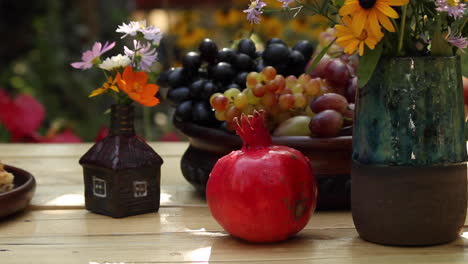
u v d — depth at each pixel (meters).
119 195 1.20
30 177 1.23
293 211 1.08
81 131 3.28
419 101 1.07
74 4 4.04
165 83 1.31
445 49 1.07
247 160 1.08
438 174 1.07
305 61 1.30
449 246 1.09
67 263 1.05
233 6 3.17
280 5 1.13
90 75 3.61
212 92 1.25
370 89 1.08
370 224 1.09
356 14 1.03
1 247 1.10
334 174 1.21
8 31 4.34
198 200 1.28
